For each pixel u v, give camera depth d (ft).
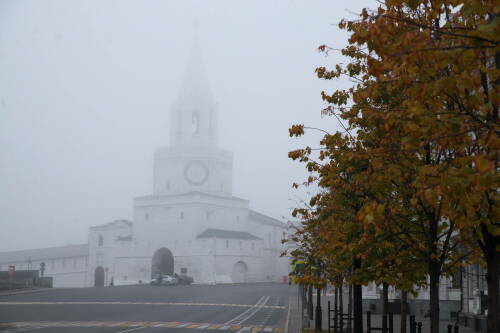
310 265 101.71
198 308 182.50
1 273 332.19
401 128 43.70
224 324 130.31
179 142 501.56
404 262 57.16
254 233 491.72
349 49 62.03
